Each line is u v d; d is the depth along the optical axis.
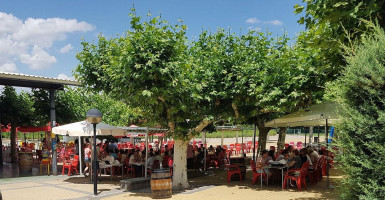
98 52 12.42
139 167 14.88
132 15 9.06
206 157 18.14
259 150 17.97
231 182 12.75
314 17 6.93
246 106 11.75
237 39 11.62
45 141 22.50
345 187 4.50
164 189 9.80
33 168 18.55
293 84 9.91
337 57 6.77
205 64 11.12
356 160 4.16
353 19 6.17
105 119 25.08
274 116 14.43
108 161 15.12
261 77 10.37
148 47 8.99
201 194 10.31
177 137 10.84
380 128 4.07
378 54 4.25
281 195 9.72
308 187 10.91
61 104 22.41
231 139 52.06
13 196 10.56
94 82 12.49
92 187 12.13
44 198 10.20
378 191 3.99
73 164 15.88
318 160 11.97
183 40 9.68
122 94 9.79
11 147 21.66
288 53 10.81
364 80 4.20
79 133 12.81
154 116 11.00
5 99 20.36
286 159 12.29
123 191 11.16
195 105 11.16
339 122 4.59
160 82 9.38
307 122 12.60
